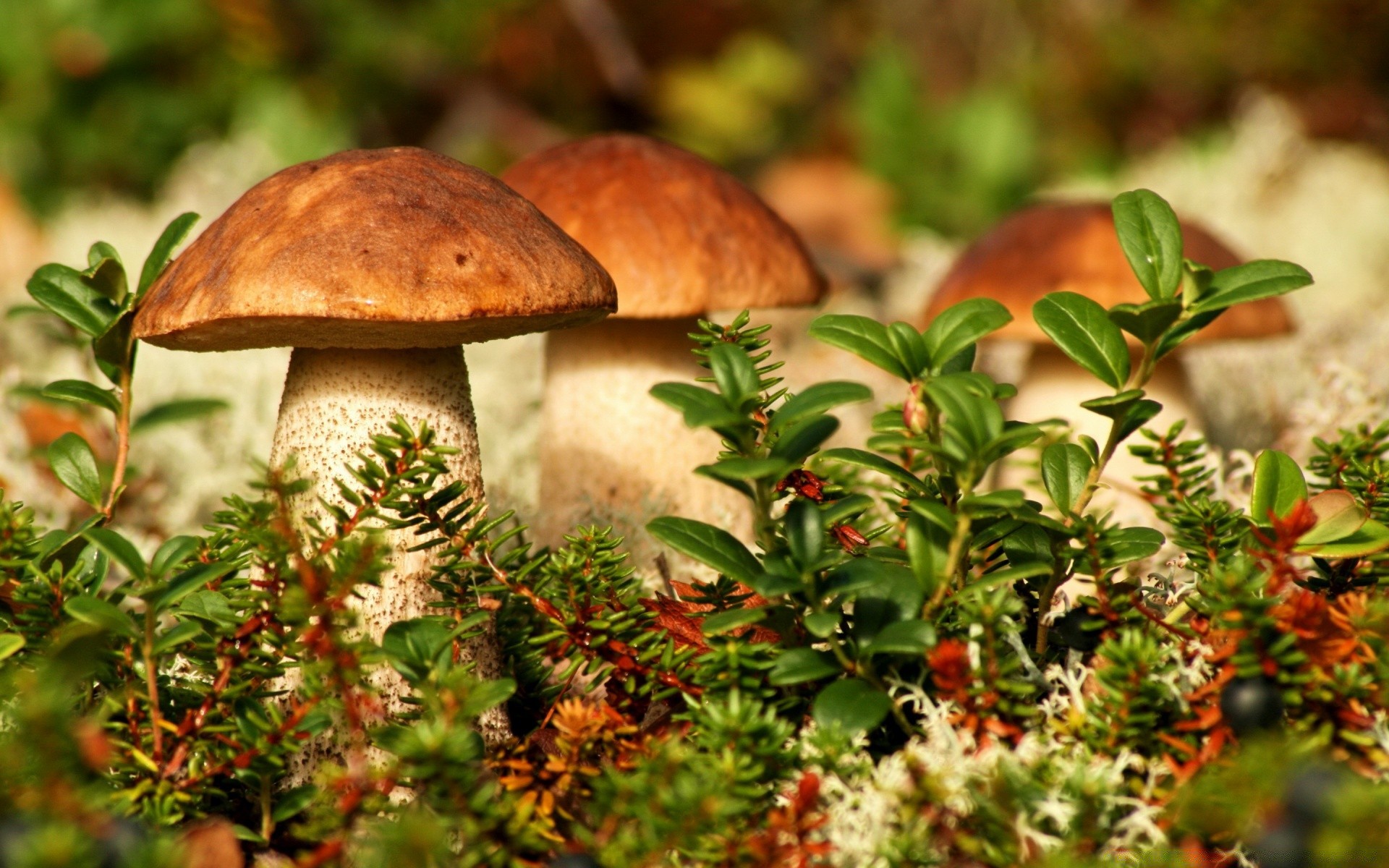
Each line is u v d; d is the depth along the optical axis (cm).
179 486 82
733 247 71
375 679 60
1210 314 58
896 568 59
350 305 58
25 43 160
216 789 59
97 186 165
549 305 59
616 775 57
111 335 61
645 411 72
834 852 57
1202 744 58
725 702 59
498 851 57
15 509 60
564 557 60
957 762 57
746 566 58
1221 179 169
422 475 61
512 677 62
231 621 58
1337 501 59
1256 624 57
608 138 73
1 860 56
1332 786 56
